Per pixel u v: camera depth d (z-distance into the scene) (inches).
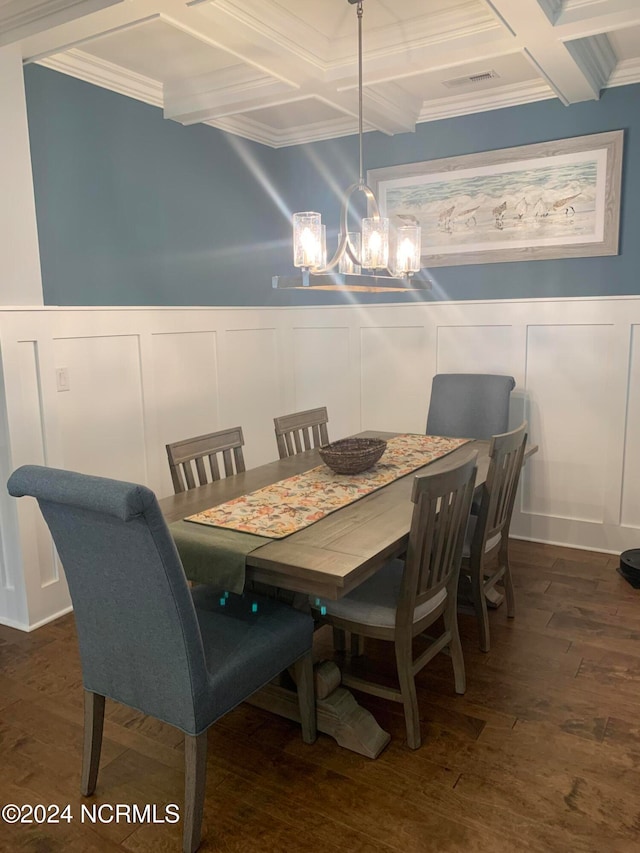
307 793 77.0
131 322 138.8
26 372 114.5
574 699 94.3
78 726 91.0
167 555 61.6
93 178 130.5
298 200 182.1
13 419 112.8
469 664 104.2
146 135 141.4
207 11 95.7
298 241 94.3
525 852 67.6
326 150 174.2
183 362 153.9
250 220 173.6
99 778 80.8
